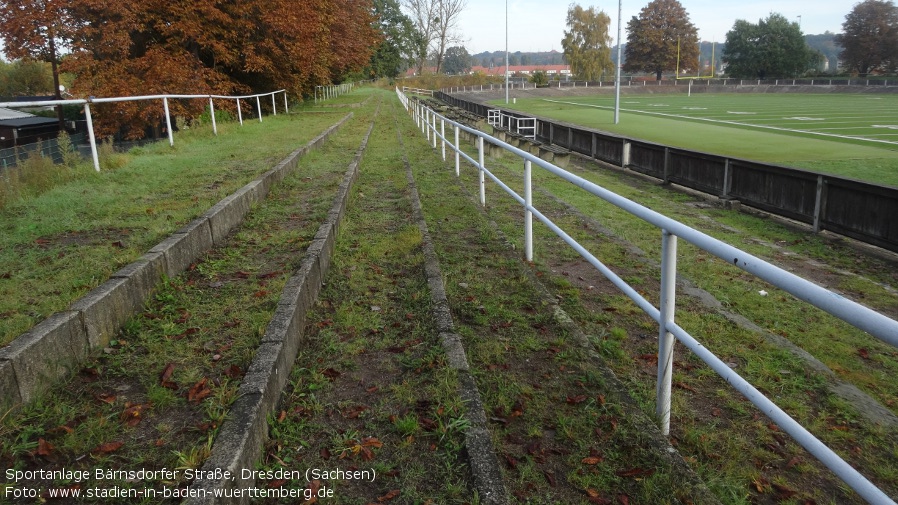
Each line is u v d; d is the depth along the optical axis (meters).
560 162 15.42
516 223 7.83
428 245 6.03
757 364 4.08
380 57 84.81
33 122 26.31
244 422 2.64
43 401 2.92
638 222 8.76
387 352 3.78
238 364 3.28
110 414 2.86
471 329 4.27
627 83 86.88
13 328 3.18
